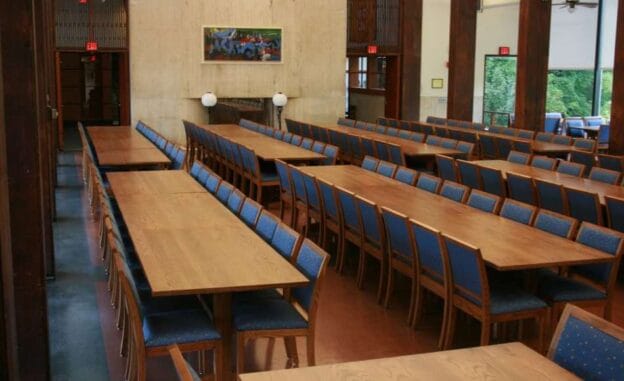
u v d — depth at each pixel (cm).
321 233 719
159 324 407
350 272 685
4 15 414
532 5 1458
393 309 587
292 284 394
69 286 650
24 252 411
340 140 1202
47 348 420
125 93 1659
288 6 1697
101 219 727
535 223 544
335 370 276
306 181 737
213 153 1203
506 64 2050
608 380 285
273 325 411
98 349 507
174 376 459
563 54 2069
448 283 475
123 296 459
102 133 1211
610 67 2058
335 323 556
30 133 410
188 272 408
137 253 448
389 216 546
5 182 316
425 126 1413
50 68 1212
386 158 1030
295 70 1720
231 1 1661
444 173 892
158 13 1625
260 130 1333
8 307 290
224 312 413
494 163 884
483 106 2055
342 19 1738
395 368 278
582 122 1844
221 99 1803
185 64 1653
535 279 488
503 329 522
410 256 535
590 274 498
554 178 773
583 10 2053
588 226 497
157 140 1199
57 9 1548
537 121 1484
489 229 520
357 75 2166
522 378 270
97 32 1594
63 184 1184
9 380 282
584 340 298
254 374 272
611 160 916
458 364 282
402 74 1820
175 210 580
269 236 506
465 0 1623
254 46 1683
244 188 1018
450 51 1658
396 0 1803
